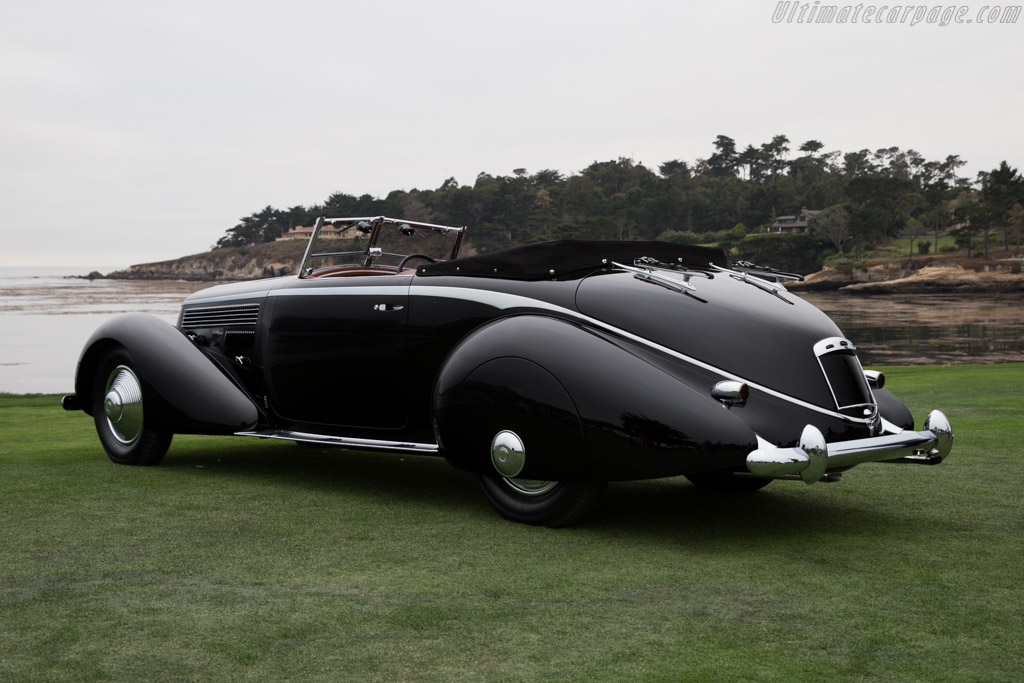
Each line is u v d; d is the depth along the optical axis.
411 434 4.27
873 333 74.62
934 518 3.87
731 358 3.46
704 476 4.47
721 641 2.35
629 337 3.53
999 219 149.12
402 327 4.18
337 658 2.22
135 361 4.81
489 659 2.21
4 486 4.40
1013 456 5.43
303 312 4.60
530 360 3.52
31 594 2.71
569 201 175.88
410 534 3.50
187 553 3.19
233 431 4.59
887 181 165.00
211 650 2.27
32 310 90.75
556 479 3.46
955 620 2.52
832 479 3.63
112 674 2.11
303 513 3.86
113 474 4.77
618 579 2.91
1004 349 58.28
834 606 2.64
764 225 178.88
